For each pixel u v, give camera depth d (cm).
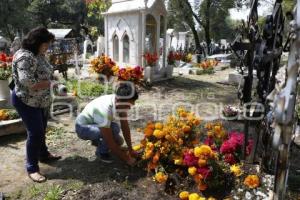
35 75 356
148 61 1032
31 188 355
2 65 689
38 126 365
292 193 342
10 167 409
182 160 356
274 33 329
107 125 378
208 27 2522
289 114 213
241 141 377
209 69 1467
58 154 449
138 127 582
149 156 369
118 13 1092
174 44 3145
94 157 439
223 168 344
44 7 4872
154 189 352
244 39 343
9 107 648
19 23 3372
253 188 327
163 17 1106
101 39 1773
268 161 342
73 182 369
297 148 447
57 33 3553
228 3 2431
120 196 341
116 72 911
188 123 392
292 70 209
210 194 333
